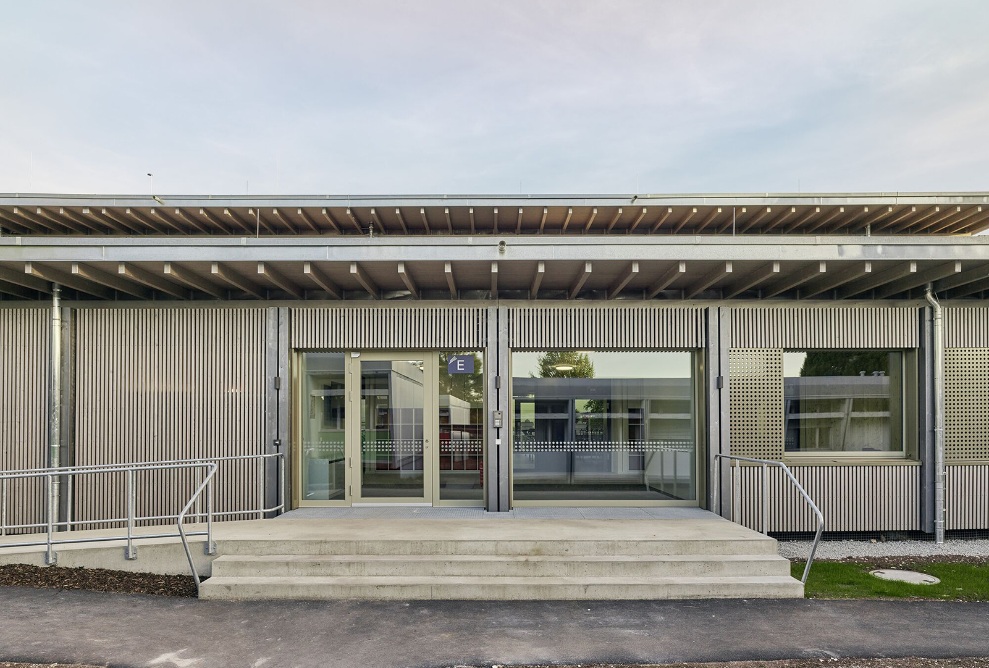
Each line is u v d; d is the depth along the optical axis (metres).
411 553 6.29
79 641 4.75
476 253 6.98
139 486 8.38
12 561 6.21
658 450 8.72
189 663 4.41
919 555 7.64
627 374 8.77
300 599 5.71
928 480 8.48
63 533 6.91
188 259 6.86
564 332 8.59
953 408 8.59
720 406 8.50
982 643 4.81
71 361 8.41
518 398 8.69
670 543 6.34
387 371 8.73
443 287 8.60
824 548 8.00
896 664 4.43
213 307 8.52
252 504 8.38
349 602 5.63
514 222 9.81
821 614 5.40
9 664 4.35
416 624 5.14
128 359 8.47
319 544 6.31
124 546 6.31
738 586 5.82
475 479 8.63
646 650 4.66
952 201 8.83
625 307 8.60
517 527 6.99
